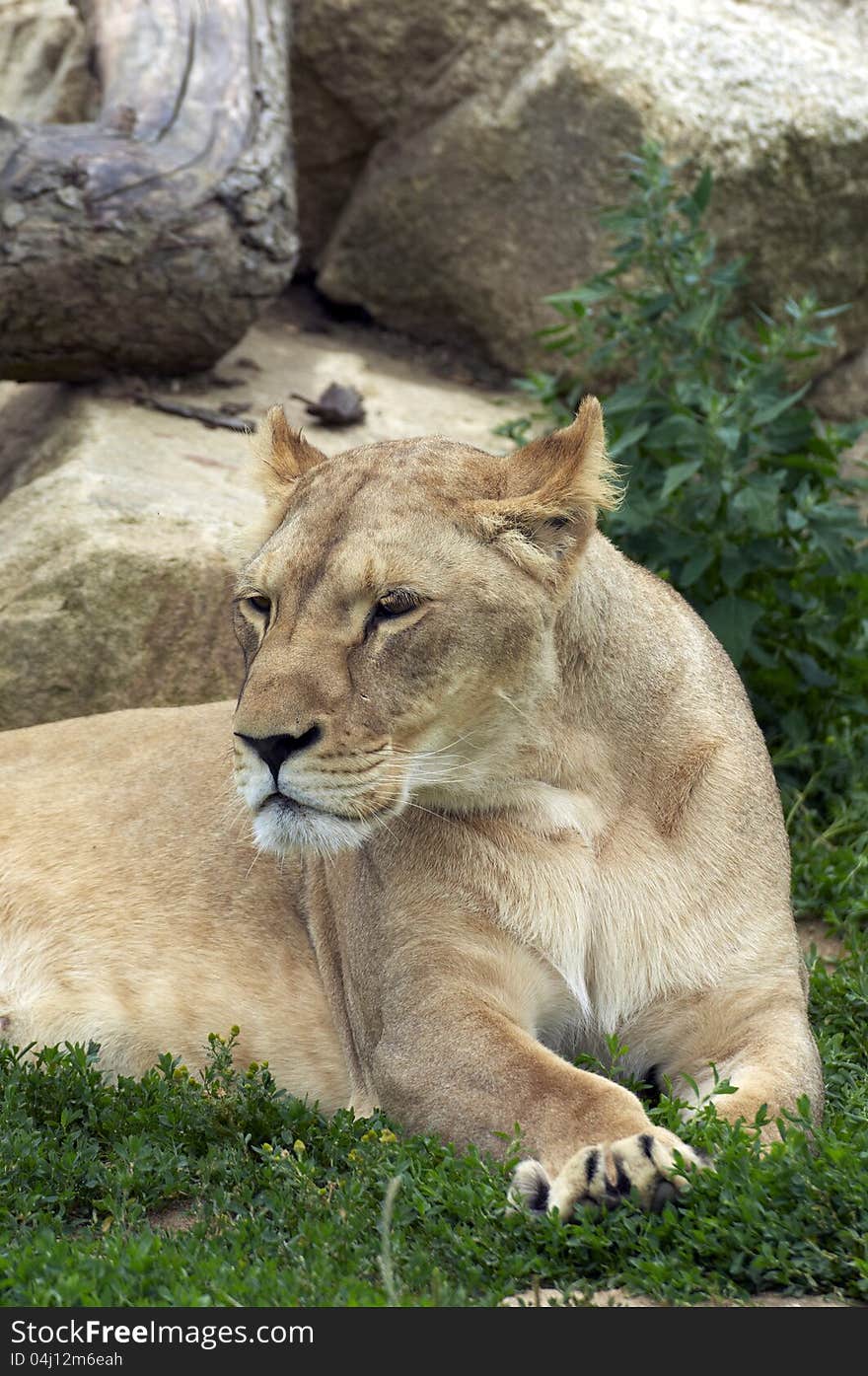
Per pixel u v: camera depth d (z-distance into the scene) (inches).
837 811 497.4
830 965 426.0
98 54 650.8
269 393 636.1
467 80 697.6
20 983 368.2
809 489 510.9
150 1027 361.7
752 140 667.4
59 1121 316.5
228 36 639.1
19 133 579.5
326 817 293.4
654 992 323.9
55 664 471.2
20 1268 244.7
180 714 406.6
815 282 700.7
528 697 314.7
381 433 616.7
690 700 339.3
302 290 760.3
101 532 478.6
